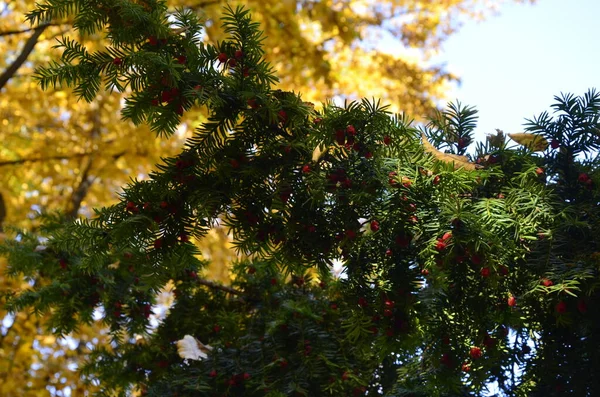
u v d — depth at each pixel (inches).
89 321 74.5
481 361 56.4
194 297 76.2
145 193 52.5
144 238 52.4
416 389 60.2
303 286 74.4
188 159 52.9
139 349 75.0
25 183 177.2
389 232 53.7
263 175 52.9
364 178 53.1
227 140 53.6
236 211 53.7
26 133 175.3
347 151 53.3
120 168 176.7
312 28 175.6
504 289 54.2
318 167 53.2
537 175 56.3
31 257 72.0
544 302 55.1
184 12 53.9
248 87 53.2
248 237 54.1
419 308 54.6
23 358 150.8
